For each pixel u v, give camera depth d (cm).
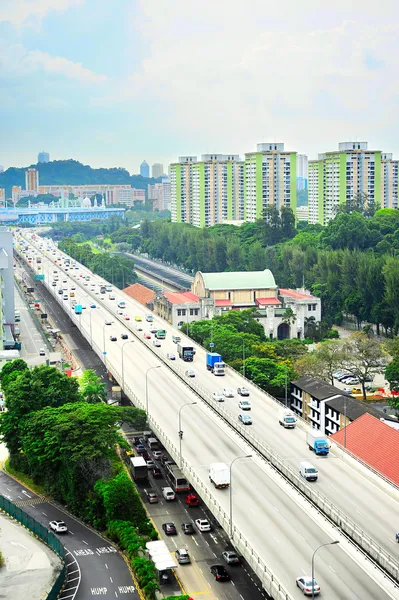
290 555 13038
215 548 15912
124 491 16950
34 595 14588
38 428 19638
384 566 12575
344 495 15475
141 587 14375
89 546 16400
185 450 18162
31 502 19088
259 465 17275
